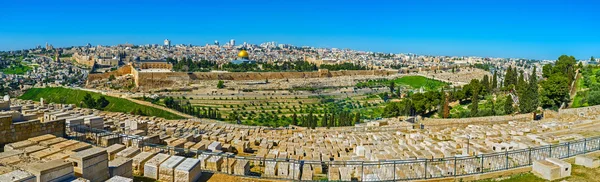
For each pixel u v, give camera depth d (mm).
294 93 163000
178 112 112750
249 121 112250
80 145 24281
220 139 38844
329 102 150375
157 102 125500
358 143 40062
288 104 143875
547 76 114062
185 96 147250
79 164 18734
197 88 168500
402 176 24703
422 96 101938
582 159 26531
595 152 30016
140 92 152375
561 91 75250
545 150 29391
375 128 56875
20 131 26547
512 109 76938
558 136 40656
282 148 36406
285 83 195750
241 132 49938
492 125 55062
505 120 62594
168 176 21422
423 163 27250
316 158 31250
